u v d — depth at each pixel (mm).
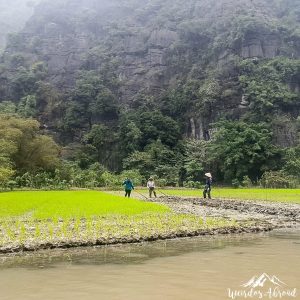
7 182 56750
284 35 111688
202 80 107562
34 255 11406
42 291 7246
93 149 98000
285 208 26734
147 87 116562
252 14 115500
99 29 139125
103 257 10938
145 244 13430
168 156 92188
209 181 38844
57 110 109625
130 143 96188
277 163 83125
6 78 119188
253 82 96812
